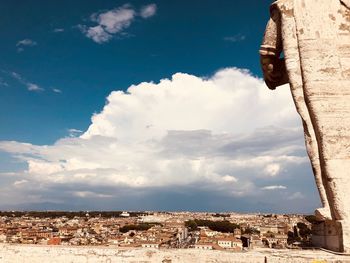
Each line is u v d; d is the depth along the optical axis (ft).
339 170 43.73
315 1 47.21
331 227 44.16
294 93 46.50
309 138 45.65
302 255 41.04
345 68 45.83
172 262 44.39
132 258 44.98
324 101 45.14
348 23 46.88
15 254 45.93
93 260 45.29
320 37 46.37
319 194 45.11
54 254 45.75
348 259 39.01
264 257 41.70
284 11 47.88
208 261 43.68
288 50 47.01
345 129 44.57
